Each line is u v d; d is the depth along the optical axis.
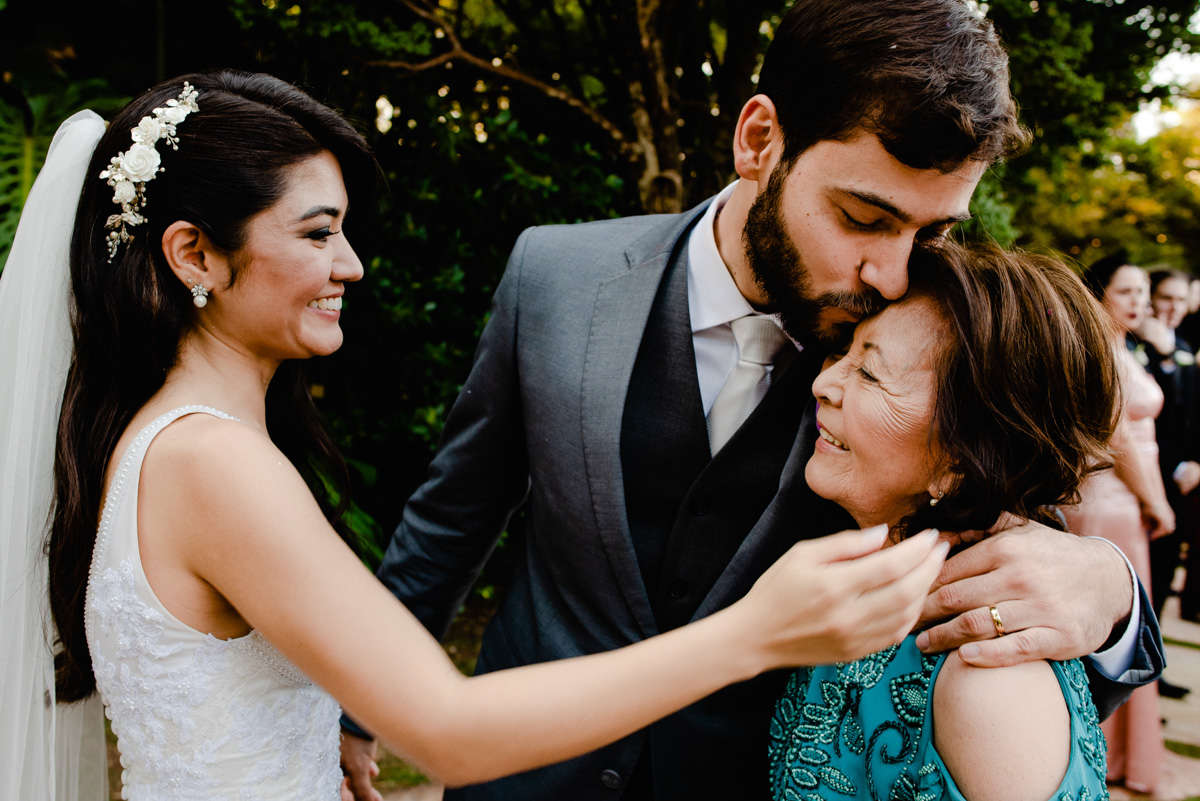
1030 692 0.91
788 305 1.17
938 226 1.05
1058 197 8.85
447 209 4.04
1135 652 1.10
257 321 1.04
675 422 1.38
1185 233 15.80
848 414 1.07
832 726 1.11
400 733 0.87
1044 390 0.98
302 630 0.88
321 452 1.41
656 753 1.35
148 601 0.96
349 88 3.63
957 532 1.07
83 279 1.03
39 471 1.14
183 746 0.99
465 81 4.08
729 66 3.97
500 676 0.88
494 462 1.58
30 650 1.14
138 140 0.98
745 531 1.38
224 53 3.90
